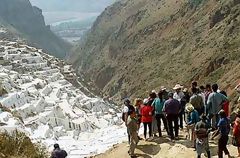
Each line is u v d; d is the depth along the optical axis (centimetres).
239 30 7056
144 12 14812
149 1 16912
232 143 1478
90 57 16625
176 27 11169
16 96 2878
